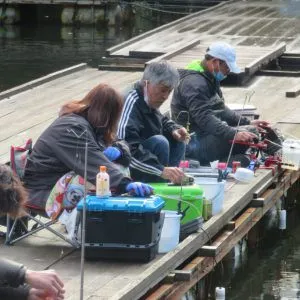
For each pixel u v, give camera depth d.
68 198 9.70
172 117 13.20
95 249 9.58
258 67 21.81
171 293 9.58
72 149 9.69
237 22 29.28
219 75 13.16
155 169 10.51
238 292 11.88
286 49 24.78
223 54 13.02
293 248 13.69
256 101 18.95
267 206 13.22
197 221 10.59
